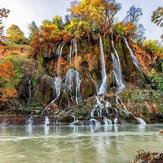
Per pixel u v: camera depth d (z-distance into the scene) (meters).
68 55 52.88
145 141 17.44
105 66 52.66
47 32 55.09
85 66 51.66
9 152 13.56
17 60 48.72
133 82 53.06
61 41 54.53
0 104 42.12
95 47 53.81
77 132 24.52
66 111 39.91
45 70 50.97
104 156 12.11
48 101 45.16
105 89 49.56
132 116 37.97
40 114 40.00
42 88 45.88
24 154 12.92
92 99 42.31
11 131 26.02
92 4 59.91
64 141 17.91
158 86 50.84
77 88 48.09
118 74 52.94
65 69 51.03
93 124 36.12
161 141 17.41
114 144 16.17
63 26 62.81
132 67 55.12
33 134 22.83
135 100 41.62
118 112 38.38
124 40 57.31
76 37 53.78
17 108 41.56
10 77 44.88
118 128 29.30
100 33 55.88
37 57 52.69
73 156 12.21
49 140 18.58
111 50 54.84
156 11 16.56
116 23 59.16
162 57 62.59
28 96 45.25
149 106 40.47
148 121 38.12
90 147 15.06
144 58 60.41
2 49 52.88
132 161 10.01
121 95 42.81
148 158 9.64
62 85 46.81
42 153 13.17
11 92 43.28
